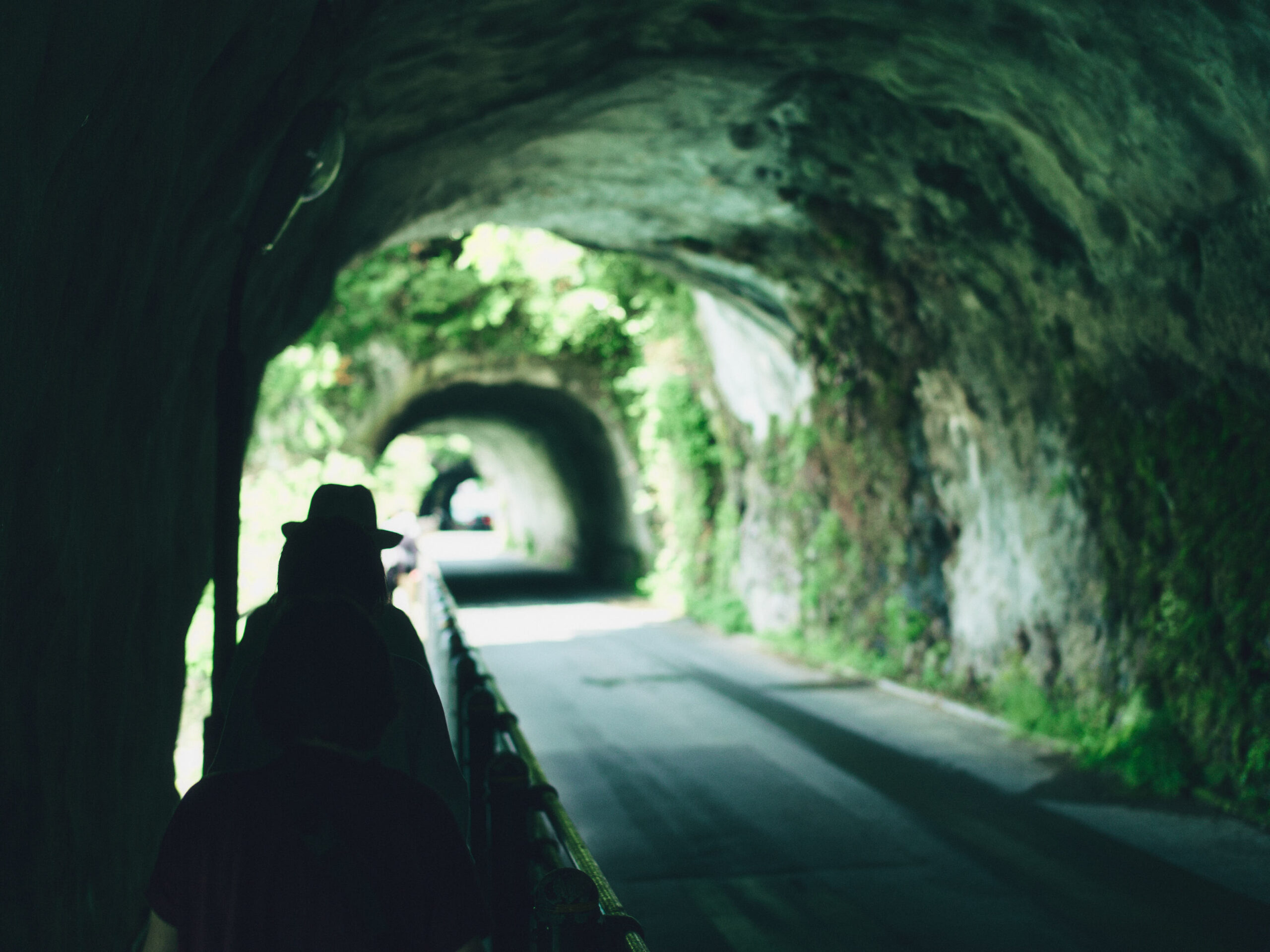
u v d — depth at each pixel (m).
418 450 21.95
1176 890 6.06
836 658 14.73
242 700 2.14
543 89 7.95
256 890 1.70
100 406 3.33
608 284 20.89
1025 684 10.66
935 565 12.83
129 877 4.10
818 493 15.58
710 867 6.61
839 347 13.54
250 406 7.06
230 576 4.61
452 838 1.82
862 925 5.62
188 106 3.46
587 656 16.25
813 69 8.34
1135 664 9.06
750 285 14.09
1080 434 9.63
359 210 8.27
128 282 3.37
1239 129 6.29
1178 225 7.39
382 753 2.20
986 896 6.04
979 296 10.37
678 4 7.01
